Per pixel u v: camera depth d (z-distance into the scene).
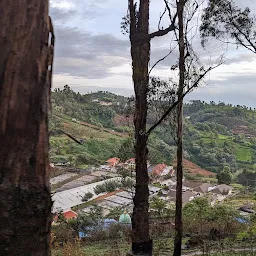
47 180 1.70
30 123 1.65
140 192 7.17
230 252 7.91
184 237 10.88
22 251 1.55
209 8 7.67
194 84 6.96
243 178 48.16
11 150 1.59
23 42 1.66
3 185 1.56
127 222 14.77
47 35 1.76
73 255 7.49
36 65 1.69
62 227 13.71
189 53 7.09
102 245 10.37
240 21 7.75
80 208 26.97
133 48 7.23
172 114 7.50
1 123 1.60
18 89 1.63
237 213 16.39
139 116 7.17
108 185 32.84
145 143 7.16
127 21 7.38
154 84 7.02
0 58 1.63
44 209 1.65
